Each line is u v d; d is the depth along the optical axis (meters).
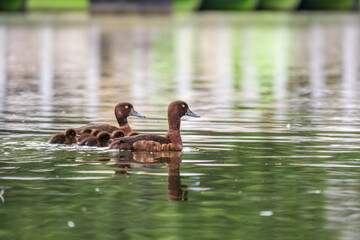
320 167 11.65
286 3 104.38
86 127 14.48
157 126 16.62
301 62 38.09
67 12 93.62
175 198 9.67
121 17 85.88
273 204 9.38
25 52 42.88
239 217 8.84
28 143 13.66
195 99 22.61
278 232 8.27
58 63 36.31
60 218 8.79
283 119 17.77
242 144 13.85
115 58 39.84
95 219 8.75
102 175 10.98
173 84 27.48
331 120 17.58
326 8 107.56
